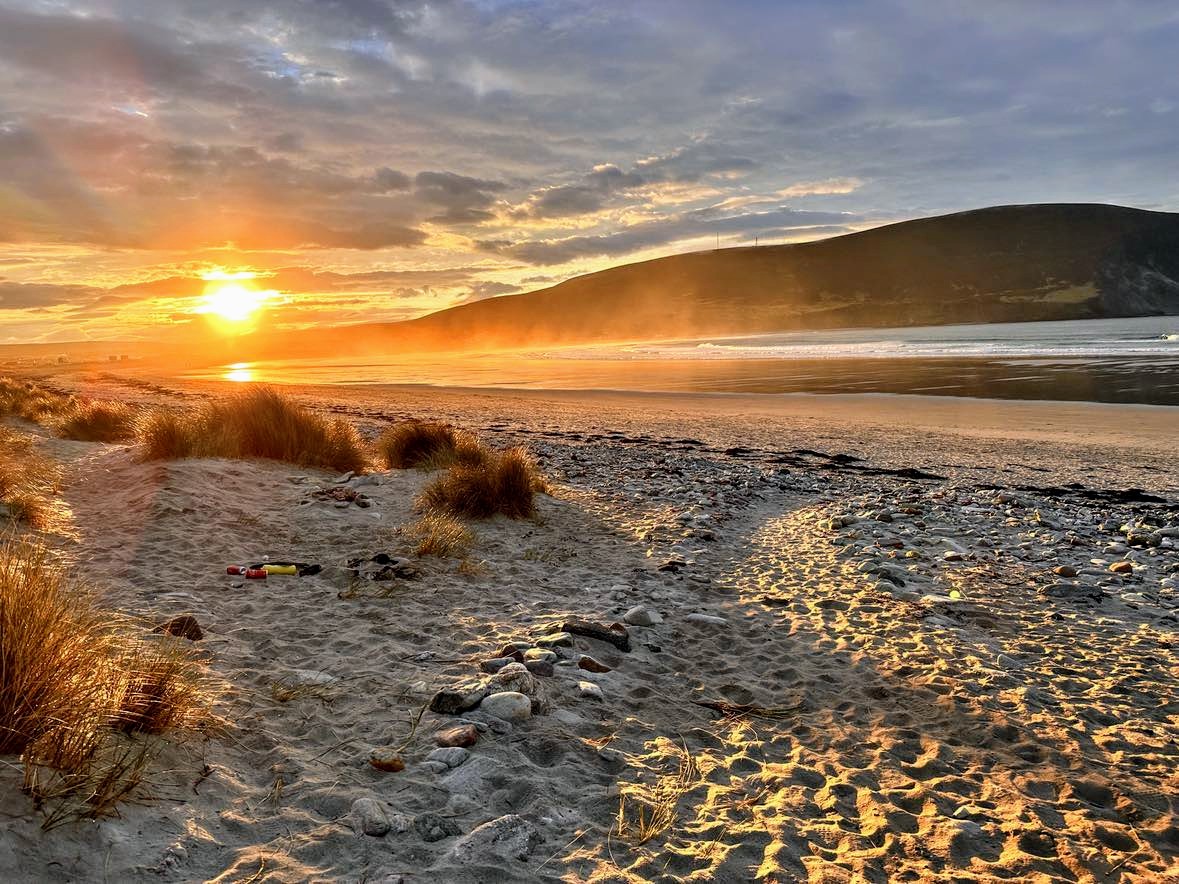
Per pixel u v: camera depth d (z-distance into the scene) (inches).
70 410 853.8
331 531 344.5
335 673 187.8
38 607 129.3
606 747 157.1
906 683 201.2
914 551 353.4
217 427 502.6
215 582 262.2
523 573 302.0
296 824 119.5
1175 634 246.8
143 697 137.4
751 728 175.0
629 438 885.8
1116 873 124.0
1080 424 960.9
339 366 3983.8
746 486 549.0
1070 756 163.2
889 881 119.6
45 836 98.6
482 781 137.7
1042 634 245.9
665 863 119.4
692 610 264.1
